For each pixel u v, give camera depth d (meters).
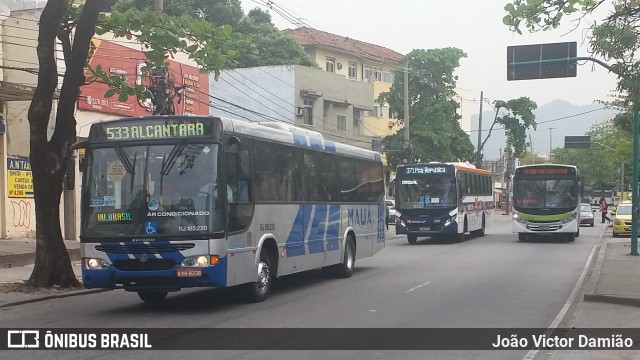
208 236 11.94
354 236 18.89
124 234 12.10
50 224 15.60
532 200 31.39
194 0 43.59
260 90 43.09
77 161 25.88
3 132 23.00
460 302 13.39
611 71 12.30
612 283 15.76
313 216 16.17
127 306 13.34
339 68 57.06
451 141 50.38
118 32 16.06
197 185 12.10
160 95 24.48
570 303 13.34
